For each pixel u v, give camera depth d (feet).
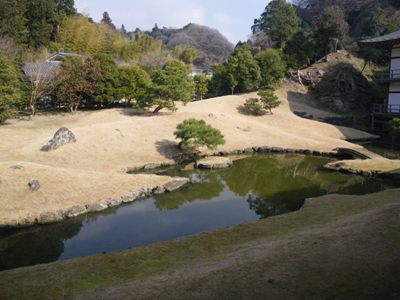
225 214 47.42
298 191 58.13
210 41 359.25
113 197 50.96
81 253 36.29
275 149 91.20
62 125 89.92
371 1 214.07
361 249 26.76
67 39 176.35
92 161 68.59
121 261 29.01
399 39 105.19
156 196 54.75
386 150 94.58
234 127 102.22
